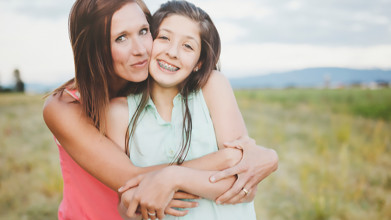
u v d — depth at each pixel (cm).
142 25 129
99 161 125
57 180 430
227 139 140
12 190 414
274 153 135
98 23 125
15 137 718
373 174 468
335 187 429
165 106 144
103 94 131
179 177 118
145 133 136
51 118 131
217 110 144
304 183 425
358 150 588
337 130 696
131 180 121
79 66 131
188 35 136
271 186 446
